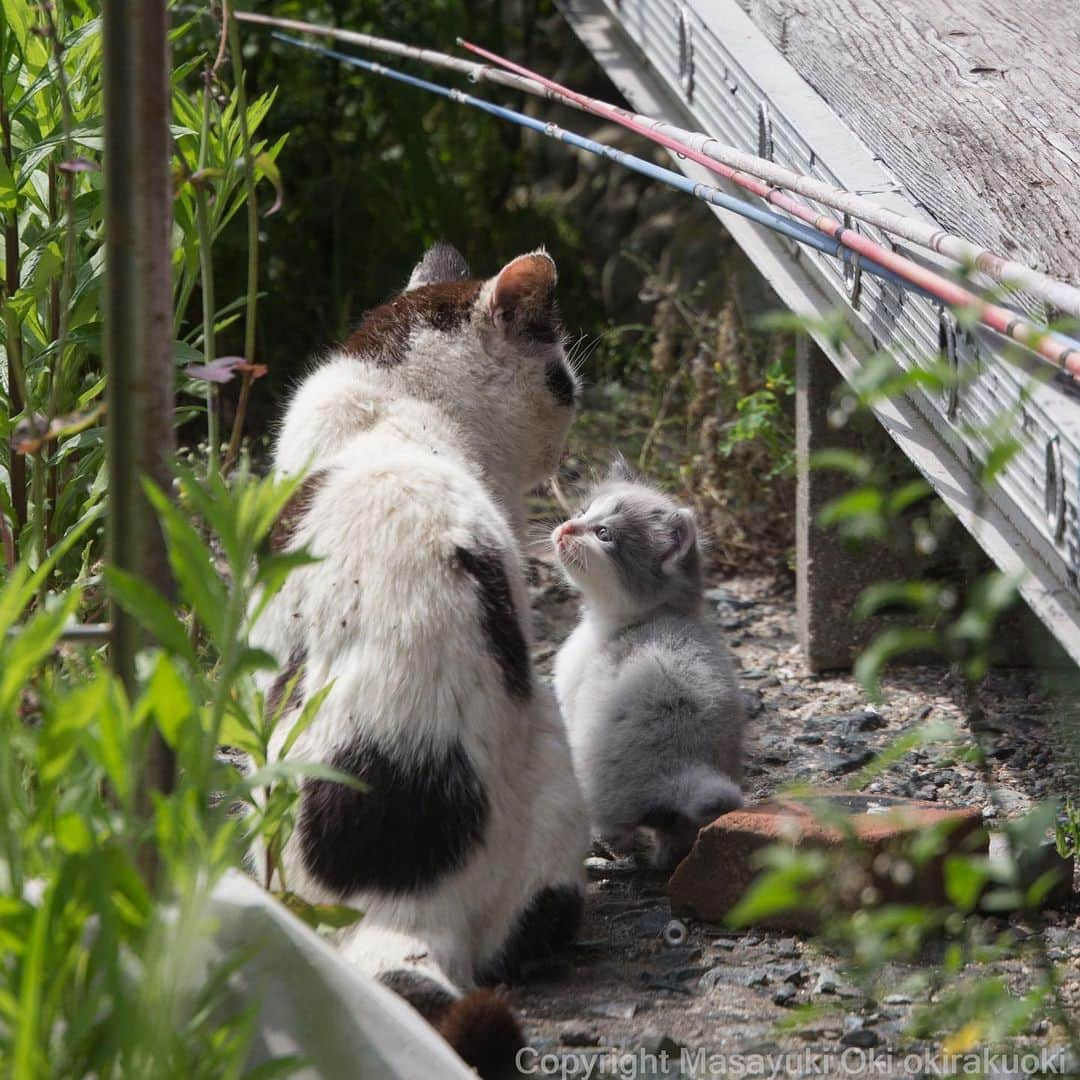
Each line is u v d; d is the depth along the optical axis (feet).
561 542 23.09
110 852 9.78
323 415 19.81
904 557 27.99
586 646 23.24
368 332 21.08
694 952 18.61
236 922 12.00
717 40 25.14
